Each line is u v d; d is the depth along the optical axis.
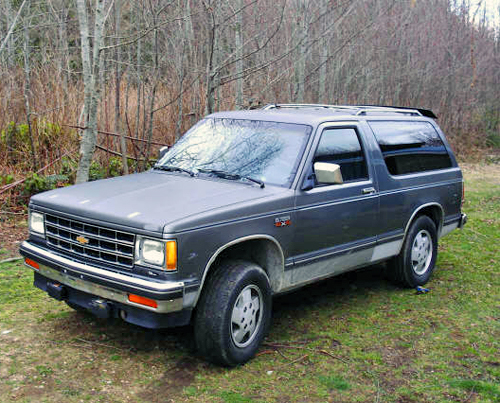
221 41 10.60
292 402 3.79
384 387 4.05
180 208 4.00
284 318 5.30
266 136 5.07
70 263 4.14
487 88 24.25
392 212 5.68
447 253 7.78
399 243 5.91
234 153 5.03
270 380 4.07
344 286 6.33
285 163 4.77
